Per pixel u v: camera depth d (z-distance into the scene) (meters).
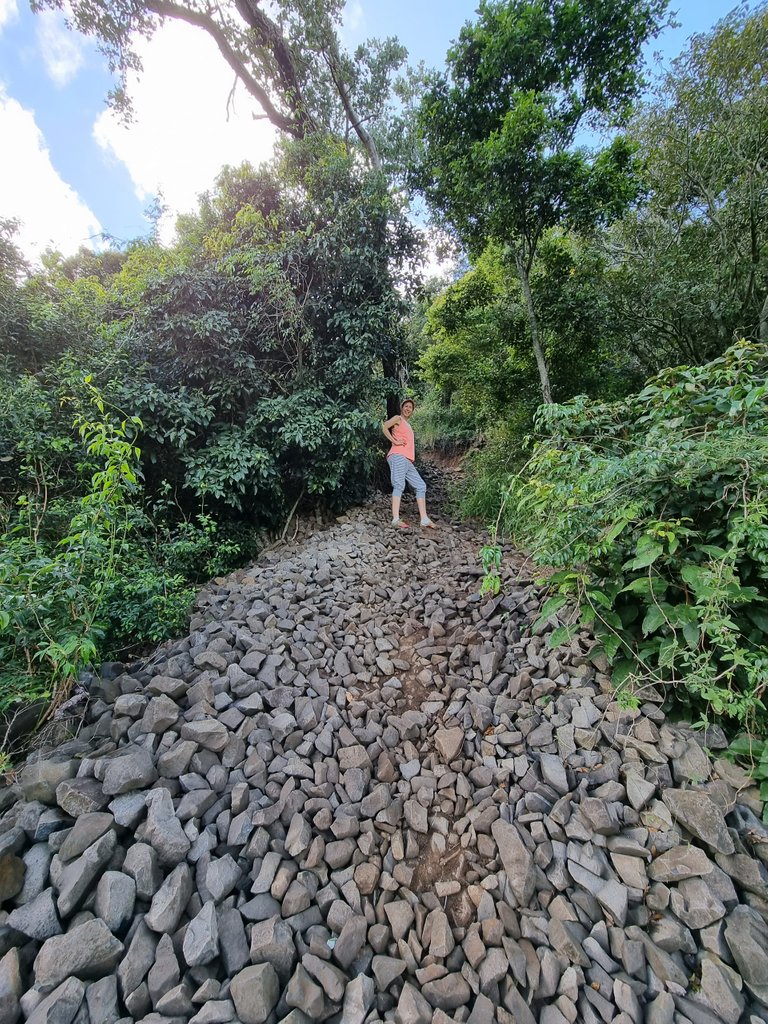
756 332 5.02
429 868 1.56
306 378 5.24
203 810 1.59
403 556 4.30
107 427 2.27
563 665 2.23
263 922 1.30
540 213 4.42
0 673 1.77
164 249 6.62
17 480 2.91
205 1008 1.09
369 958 1.31
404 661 2.69
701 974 1.21
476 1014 1.15
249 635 2.59
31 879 1.30
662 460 1.70
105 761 1.56
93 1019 1.06
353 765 1.85
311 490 4.98
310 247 4.98
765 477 1.52
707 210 5.35
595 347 5.33
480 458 6.16
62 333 3.68
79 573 1.90
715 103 4.76
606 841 1.50
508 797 1.72
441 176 4.77
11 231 3.79
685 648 1.66
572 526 1.89
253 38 6.27
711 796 1.52
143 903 1.30
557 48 4.12
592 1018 1.14
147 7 5.79
